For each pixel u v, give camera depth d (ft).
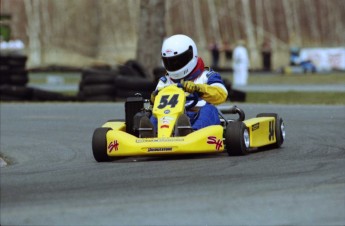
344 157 109.50
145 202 78.74
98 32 477.77
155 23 280.31
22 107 223.92
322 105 211.20
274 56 512.22
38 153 132.67
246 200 78.43
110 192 84.07
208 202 78.02
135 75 247.29
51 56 471.21
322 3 544.62
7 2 479.41
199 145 104.99
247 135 112.37
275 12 533.96
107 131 110.93
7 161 124.67
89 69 247.91
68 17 479.82
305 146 126.11
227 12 523.29
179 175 93.45
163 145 105.19
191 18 513.86
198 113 112.68
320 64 468.75
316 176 90.58
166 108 110.73
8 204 79.92
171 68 115.55
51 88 328.49
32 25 477.36
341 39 537.65
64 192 85.15
